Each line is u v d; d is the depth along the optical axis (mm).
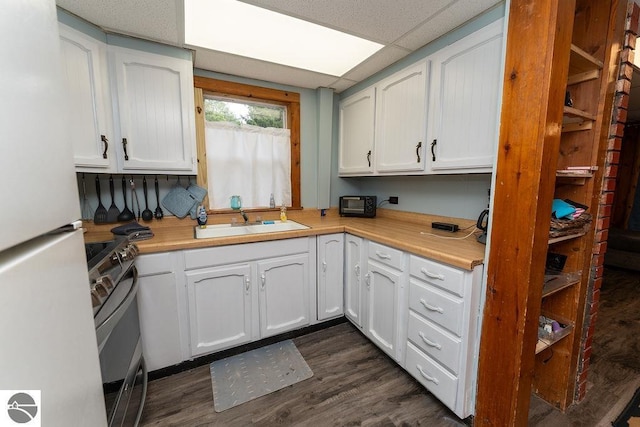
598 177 1304
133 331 1298
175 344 1666
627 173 4238
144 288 1540
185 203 2090
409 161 1921
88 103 1493
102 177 1825
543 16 968
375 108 2234
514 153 1086
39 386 356
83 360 496
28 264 345
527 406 1184
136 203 1957
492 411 1224
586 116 1236
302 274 2062
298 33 1641
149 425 1368
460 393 1317
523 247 1074
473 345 1296
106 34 1580
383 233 1870
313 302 2146
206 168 2195
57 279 419
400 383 1648
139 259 1517
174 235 1801
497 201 1161
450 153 1620
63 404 413
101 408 570
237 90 2271
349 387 1616
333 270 2203
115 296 1047
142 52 1675
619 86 1284
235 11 1421
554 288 1258
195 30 1595
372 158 2293
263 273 1901
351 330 2242
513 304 1118
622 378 1656
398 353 1700
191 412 1444
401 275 1648
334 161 2818
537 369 1524
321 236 2117
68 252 461
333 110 2738
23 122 355
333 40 1723
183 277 1651
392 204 2580
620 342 2021
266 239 1871
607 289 2988
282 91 2471
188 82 1825
